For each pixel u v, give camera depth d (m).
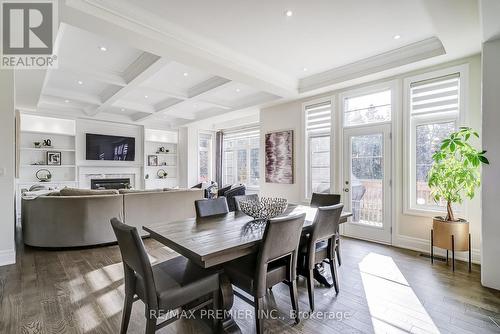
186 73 4.43
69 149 6.71
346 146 4.55
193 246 1.71
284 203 2.52
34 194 4.23
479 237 3.22
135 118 7.52
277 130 5.77
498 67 2.51
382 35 3.21
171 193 4.54
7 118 3.14
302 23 2.94
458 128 3.42
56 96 5.32
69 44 3.39
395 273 2.94
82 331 1.91
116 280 2.76
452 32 2.77
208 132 9.23
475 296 2.42
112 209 3.97
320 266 2.81
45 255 3.52
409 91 3.83
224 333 1.82
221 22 2.93
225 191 5.70
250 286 1.82
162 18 2.85
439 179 3.11
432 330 1.94
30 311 2.17
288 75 4.59
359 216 4.38
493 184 2.55
